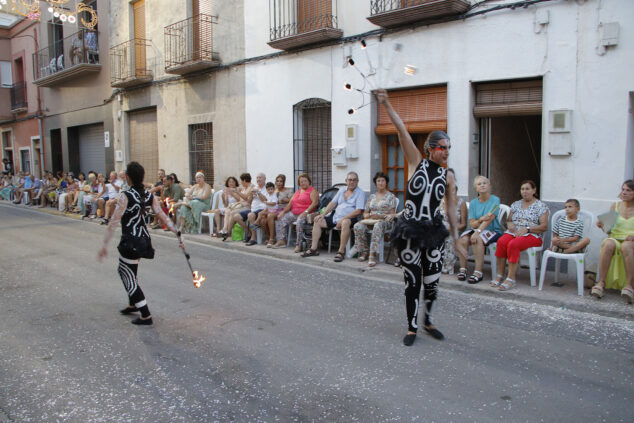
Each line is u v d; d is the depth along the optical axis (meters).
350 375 3.99
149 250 5.23
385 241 9.02
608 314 5.37
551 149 7.01
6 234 11.62
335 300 6.05
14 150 24.03
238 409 3.50
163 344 4.72
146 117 15.62
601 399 3.56
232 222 10.07
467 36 7.77
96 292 6.55
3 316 5.60
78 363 4.32
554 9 6.87
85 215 14.64
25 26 21.66
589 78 6.68
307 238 8.94
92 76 17.80
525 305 5.78
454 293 6.33
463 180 8.01
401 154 9.13
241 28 11.75
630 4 6.30
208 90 12.86
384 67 8.88
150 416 3.43
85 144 19.42
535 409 3.42
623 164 6.52
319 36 9.48
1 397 3.74
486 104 7.86
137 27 15.43
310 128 10.73
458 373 4.00
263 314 5.55
